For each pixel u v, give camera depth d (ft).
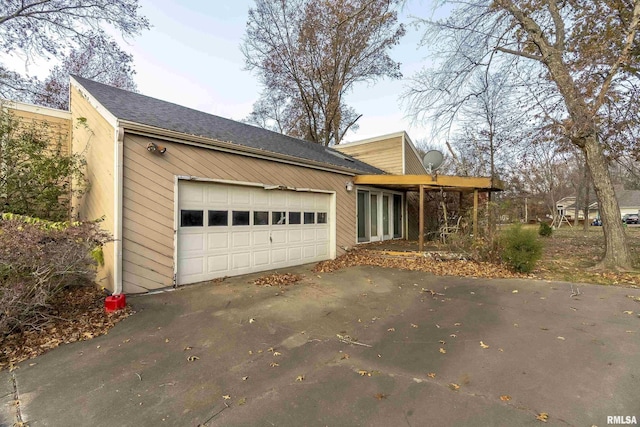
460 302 16.81
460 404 7.89
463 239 28.63
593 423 7.12
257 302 16.76
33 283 12.68
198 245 20.36
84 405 8.05
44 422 7.40
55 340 11.89
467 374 9.39
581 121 22.43
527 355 10.53
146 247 17.58
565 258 29.35
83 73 59.21
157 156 18.08
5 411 7.84
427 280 21.98
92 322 13.66
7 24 33.01
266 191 24.90
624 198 141.90
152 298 16.92
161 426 7.22
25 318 12.81
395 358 10.55
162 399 8.29
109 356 10.77
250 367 10.02
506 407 7.73
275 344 11.75
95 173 20.16
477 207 31.27
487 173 63.31
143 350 11.23
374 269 26.05
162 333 12.71
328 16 56.03
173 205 18.79
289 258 26.96
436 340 12.01
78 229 14.20
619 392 8.27
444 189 37.60
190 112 28.78
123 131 16.65
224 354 10.93
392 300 17.38
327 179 30.76
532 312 14.83
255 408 7.85
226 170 21.59
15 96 35.35
